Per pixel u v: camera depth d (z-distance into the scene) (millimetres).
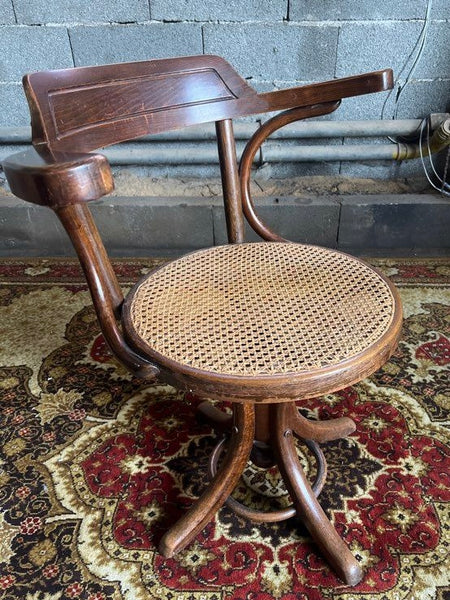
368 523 920
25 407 1234
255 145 944
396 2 1741
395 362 1343
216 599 811
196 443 1126
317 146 1989
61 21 1831
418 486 990
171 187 2080
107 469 1061
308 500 868
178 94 851
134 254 2004
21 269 1920
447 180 2061
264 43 1849
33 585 840
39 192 473
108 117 768
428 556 859
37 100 667
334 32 1813
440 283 1705
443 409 1183
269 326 664
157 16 1812
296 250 890
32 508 976
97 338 1499
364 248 1945
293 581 833
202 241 1961
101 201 1934
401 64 1872
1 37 1861
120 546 901
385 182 2066
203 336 651
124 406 1237
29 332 1532
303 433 985
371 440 1105
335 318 676
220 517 956
